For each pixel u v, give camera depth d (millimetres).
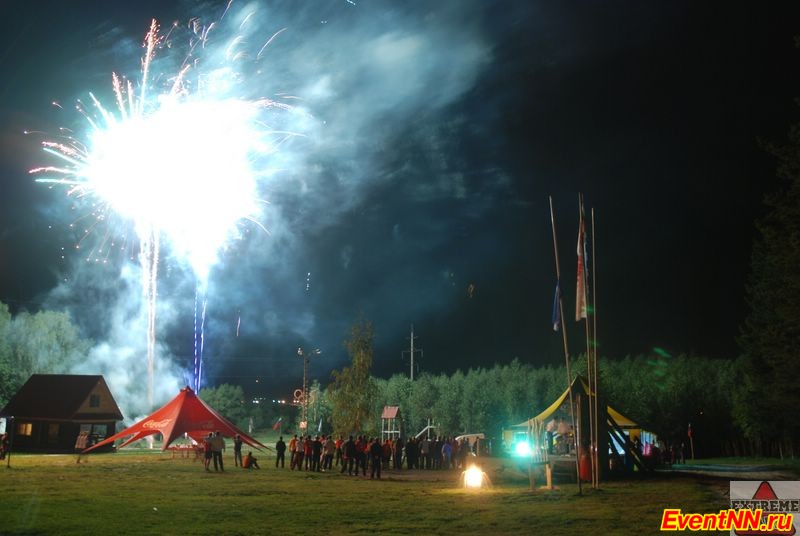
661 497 22984
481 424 79125
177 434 43281
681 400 68500
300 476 34469
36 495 23703
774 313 47469
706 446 68125
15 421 55938
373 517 19438
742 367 59750
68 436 55281
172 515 19500
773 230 43938
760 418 57094
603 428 31609
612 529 16984
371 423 52719
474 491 26531
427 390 85750
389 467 44281
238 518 19172
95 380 57531
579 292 27000
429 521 18641
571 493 24625
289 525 18000
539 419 39094
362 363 51625
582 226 27125
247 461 39219
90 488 26438
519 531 16953
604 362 78688
